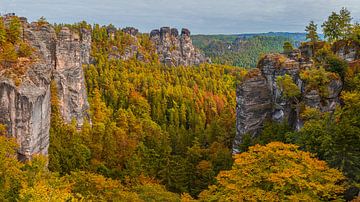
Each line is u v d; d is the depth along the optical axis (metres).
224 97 187.38
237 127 81.12
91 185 47.38
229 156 77.88
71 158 79.94
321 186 29.48
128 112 138.25
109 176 78.69
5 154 48.84
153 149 90.19
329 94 64.69
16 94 59.91
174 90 177.62
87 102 121.25
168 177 75.69
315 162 33.50
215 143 87.44
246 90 76.88
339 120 43.16
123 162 86.56
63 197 36.06
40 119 65.75
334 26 85.19
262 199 29.27
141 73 197.25
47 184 41.00
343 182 35.09
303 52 81.88
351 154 37.50
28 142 61.19
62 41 104.19
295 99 69.69
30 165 49.03
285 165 32.12
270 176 30.58
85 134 97.06
